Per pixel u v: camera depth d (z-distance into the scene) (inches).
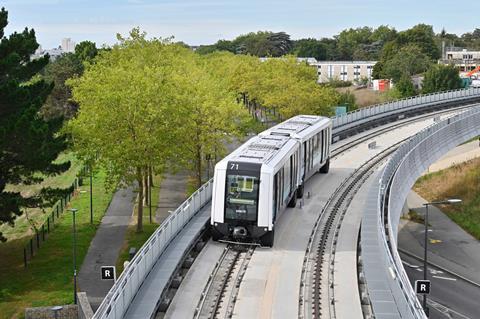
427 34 7657.5
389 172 1784.0
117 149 1689.2
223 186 1371.8
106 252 1689.2
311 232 1508.4
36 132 1467.8
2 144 1440.7
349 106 4421.8
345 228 1560.0
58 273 1550.2
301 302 1124.5
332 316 1067.9
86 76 2222.0
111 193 2321.6
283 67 3388.3
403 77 5265.8
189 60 3208.7
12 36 1631.4
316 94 3024.1
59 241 1791.3
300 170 1721.2
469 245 2297.0
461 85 5093.5
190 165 2069.4
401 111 3469.5
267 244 1382.9
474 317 1684.3
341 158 2437.3
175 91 1923.0
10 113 1541.6
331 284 1200.2
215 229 1390.3
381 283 1125.7
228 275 1239.5
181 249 1264.8
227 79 3415.4
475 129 2679.6
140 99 1723.7
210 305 1110.4
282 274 1250.0
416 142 2154.3
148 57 2554.1
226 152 2217.0
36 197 1598.2
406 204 2647.6
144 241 1761.8
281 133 1733.5
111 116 1707.7
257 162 1378.0
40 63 1699.1
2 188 1556.3
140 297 1047.0
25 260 1619.1
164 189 2385.6
